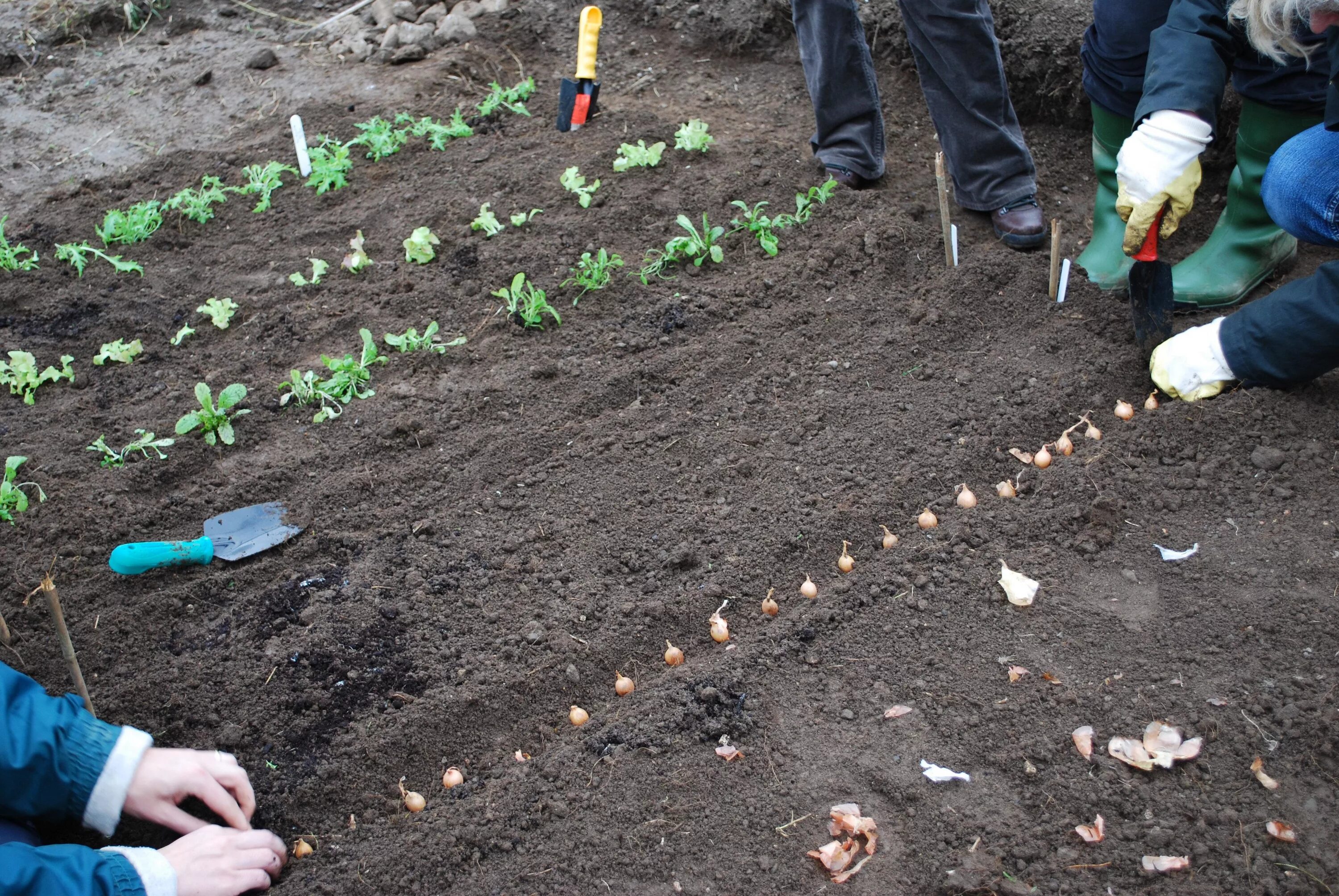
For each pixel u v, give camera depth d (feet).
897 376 11.75
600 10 17.93
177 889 6.89
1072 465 10.32
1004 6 15.99
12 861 6.39
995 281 12.79
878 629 8.98
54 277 14.06
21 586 9.73
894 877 7.23
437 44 18.89
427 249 13.93
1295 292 10.14
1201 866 7.07
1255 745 7.73
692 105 17.24
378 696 8.77
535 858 7.55
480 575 9.78
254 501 10.76
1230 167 14.39
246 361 12.62
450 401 11.78
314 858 7.73
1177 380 10.88
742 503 10.36
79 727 7.34
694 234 13.51
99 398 12.12
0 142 16.98
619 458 11.00
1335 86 9.04
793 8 14.42
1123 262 12.82
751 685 8.61
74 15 19.48
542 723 8.66
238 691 8.80
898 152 15.83
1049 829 7.38
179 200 15.14
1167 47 10.61
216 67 18.65
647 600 9.43
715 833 7.59
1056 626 8.83
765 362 12.10
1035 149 15.84
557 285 13.38
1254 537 9.40
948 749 7.98
